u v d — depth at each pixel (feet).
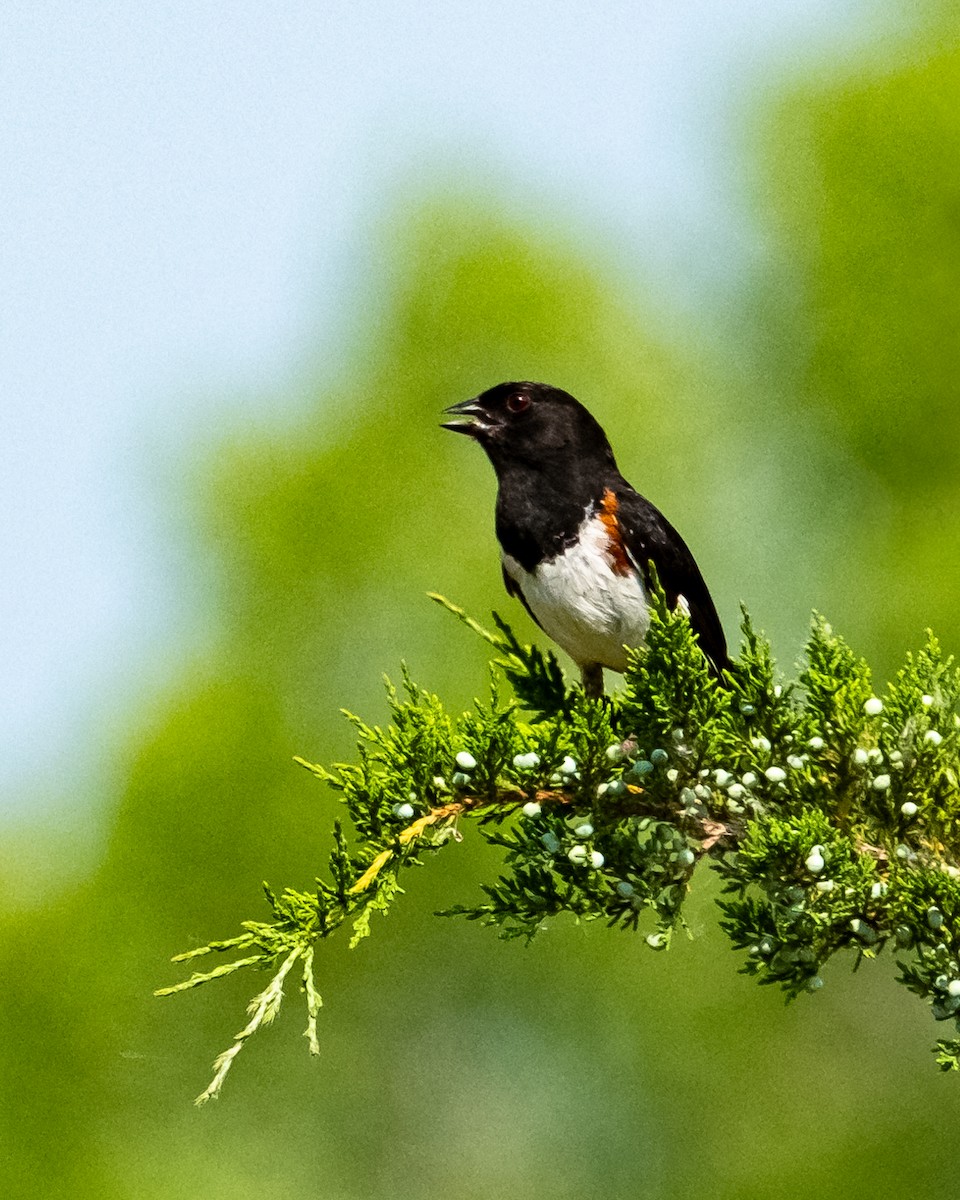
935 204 51.47
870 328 51.96
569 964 45.55
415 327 53.67
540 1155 45.29
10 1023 44.19
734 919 18.60
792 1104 44.24
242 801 46.14
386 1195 44.65
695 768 19.99
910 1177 42.96
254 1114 44.39
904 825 19.53
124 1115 43.88
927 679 19.98
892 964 44.83
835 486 52.47
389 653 50.29
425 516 51.47
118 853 45.57
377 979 45.91
